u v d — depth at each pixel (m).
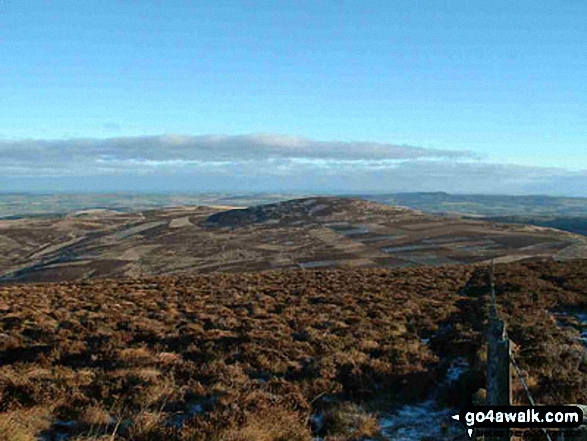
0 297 24.48
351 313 19.81
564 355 12.84
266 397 9.84
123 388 10.23
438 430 9.16
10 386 9.70
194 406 9.66
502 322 6.98
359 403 10.34
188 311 20.20
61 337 14.88
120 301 23.11
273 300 23.78
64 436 8.12
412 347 14.23
